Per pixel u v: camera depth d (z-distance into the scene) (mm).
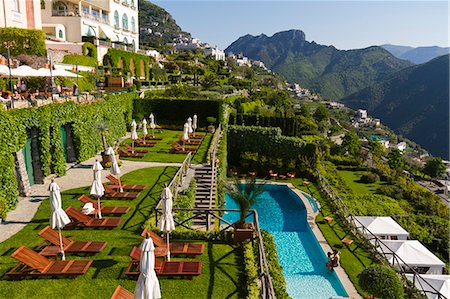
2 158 17203
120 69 56562
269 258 15133
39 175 21906
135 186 21750
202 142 37531
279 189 38344
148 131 43031
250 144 44812
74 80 37344
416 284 19000
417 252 21859
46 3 57344
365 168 50875
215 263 13688
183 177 24469
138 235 15523
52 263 12641
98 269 12719
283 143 43719
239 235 15297
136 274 12250
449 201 43406
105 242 14438
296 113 92250
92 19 61875
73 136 26750
